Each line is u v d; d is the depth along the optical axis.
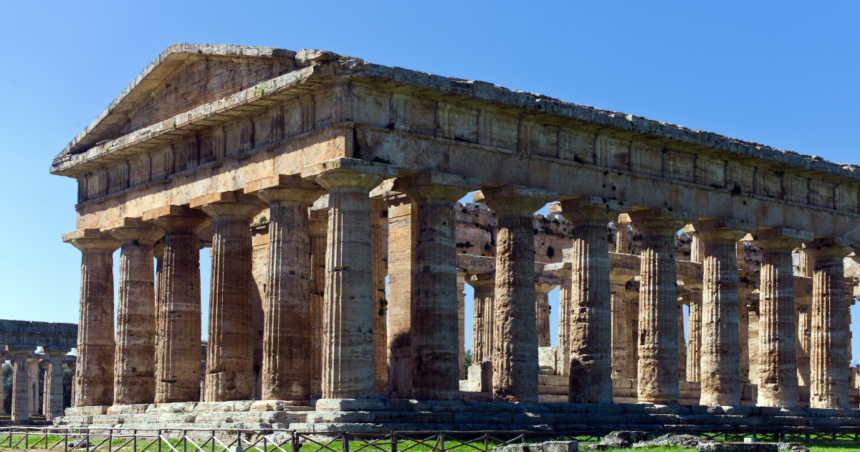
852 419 59.84
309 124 44.78
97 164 57.38
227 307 48.50
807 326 76.50
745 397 67.62
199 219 52.75
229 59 48.97
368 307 43.25
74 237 57.97
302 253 46.28
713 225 55.41
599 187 50.94
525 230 48.31
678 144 53.47
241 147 48.31
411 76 44.09
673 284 53.38
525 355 47.59
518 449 35.53
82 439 49.38
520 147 48.34
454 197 46.28
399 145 44.50
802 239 59.25
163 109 53.53
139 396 55.06
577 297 50.56
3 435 54.16
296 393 45.38
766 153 57.00
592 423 47.34
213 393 48.16
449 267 45.88
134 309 55.59
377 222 55.12
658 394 52.34
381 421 41.62
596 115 49.91
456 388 45.44
